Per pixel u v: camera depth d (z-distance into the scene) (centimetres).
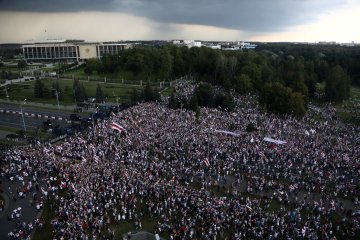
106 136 9044
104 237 5181
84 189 6134
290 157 7981
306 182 6925
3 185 6812
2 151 8306
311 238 5134
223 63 19025
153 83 19012
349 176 7212
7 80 19338
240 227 5338
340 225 5631
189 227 5372
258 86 16925
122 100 14825
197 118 11144
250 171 7338
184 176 7112
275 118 11756
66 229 5162
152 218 5734
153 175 7044
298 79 15850
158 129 9519
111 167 7081
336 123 11888
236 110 12781
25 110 13150
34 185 6725
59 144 8844
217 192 6612
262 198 6406
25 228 5459
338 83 15912
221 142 8662
